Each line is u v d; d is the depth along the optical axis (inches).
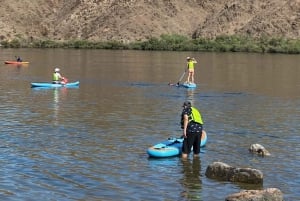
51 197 640.4
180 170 766.5
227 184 704.4
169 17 6973.4
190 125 839.1
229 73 2571.4
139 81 2069.4
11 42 5876.0
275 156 860.0
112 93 1652.3
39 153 845.2
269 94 1707.7
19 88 1748.3
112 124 1106.7
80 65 2984.7
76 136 979.9
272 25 6432.1
